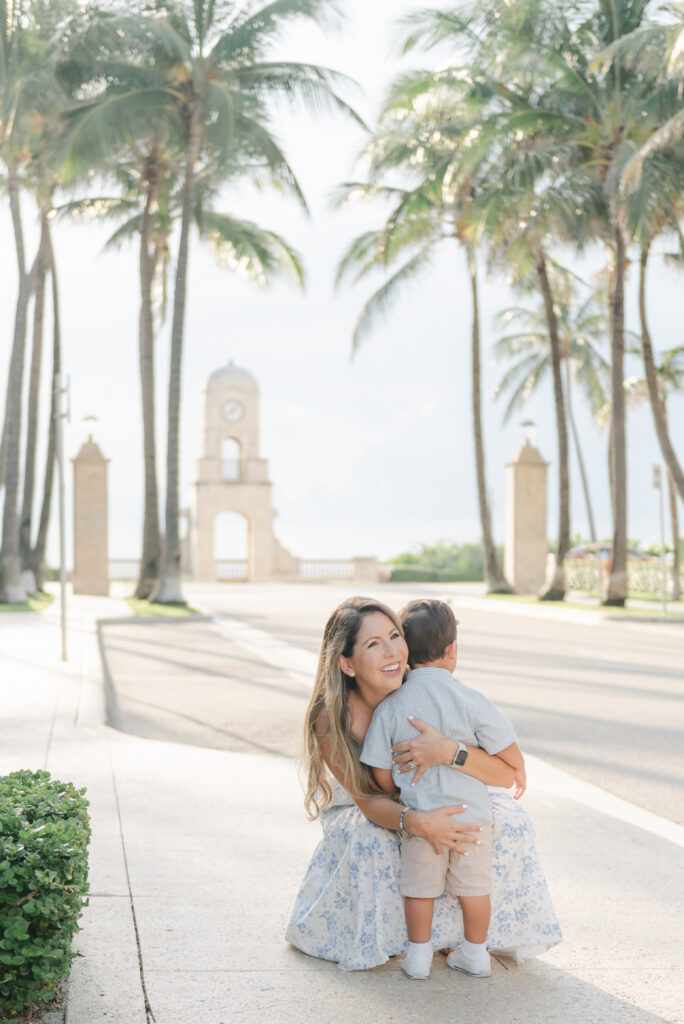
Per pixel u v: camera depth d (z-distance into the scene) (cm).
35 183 2711
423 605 402
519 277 2792
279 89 2420
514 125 2331
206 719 1005
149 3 2355
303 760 411
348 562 5125
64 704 1011
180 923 424
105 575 3238
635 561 3466
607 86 2398
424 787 373
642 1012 347
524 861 391
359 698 400
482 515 3228
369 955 380
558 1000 357
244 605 2786
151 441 2816
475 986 370
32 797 368
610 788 728
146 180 2775
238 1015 341
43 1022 332
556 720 1012
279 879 481
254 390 5000
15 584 2617
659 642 1825
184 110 2442
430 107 2547
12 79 2303
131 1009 343
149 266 2814
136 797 642
